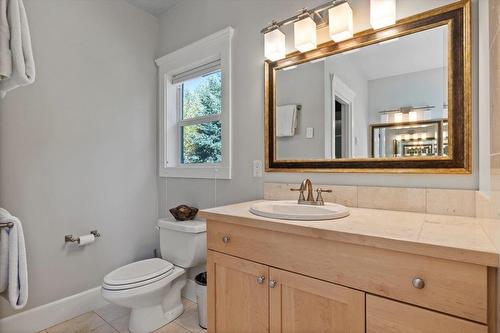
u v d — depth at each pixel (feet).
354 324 2.92
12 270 4.11
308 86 5.26
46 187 5.92
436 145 4.00
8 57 3.74
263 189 5.85
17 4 3.84
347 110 4.81
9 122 5.42
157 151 8.20
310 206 4.44
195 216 6.81
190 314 6.33
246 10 6.15
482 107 3.38
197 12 7.17
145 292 5.21
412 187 4.18
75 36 6.41
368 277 2.83
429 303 2.49
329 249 3.10
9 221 4.17
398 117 4.32
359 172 4.65
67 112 6.27
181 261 6.15
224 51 6.48
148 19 8.01
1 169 5.32
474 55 3.68
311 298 3.24
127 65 7.49
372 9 4.28
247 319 3.86
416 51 4.18
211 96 7.38
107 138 7.03
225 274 4.13
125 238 7.39
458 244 2.43
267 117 5.73
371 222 3.42
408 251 2.55
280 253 3.51
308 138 5.26
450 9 3.85
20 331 5.45
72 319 6.15
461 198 3.76
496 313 2.22
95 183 6.77
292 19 5.13
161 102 8.05
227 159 6.44
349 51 4.79
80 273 6.43
